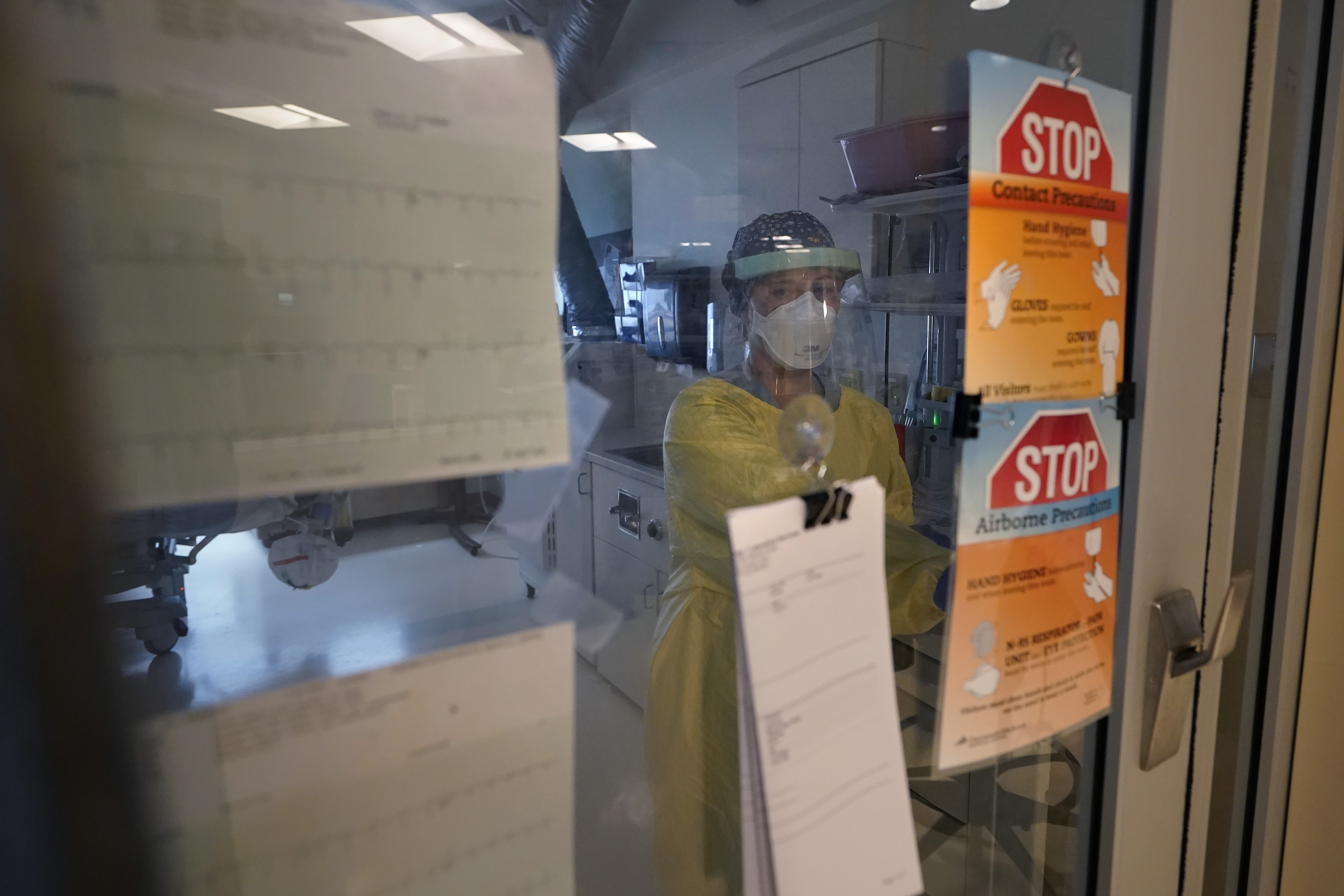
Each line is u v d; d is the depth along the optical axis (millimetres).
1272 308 811
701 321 1039
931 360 1312
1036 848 770
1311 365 844
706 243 1237
